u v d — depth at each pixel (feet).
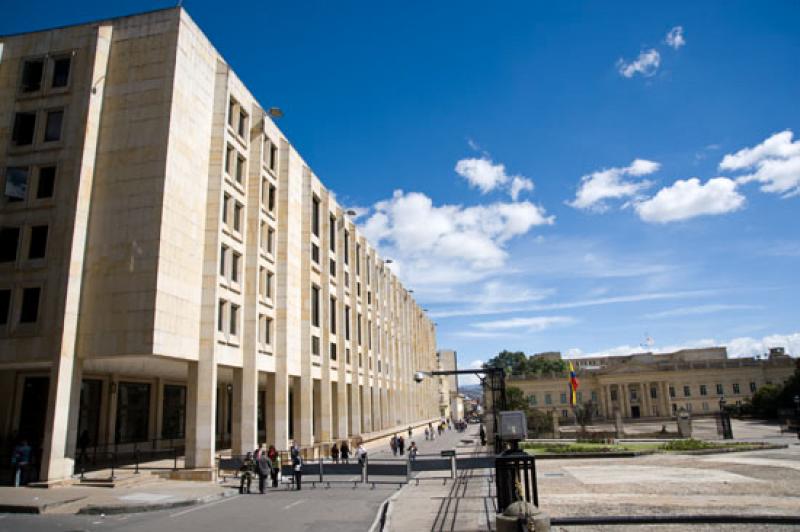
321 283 148.87
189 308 90.22
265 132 119.24
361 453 90.27
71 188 84.28
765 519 45.80
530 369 437.99
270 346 117.50
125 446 108.68
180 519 55.98
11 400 92.17
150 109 89.20
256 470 81.20
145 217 85.05
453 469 83.41
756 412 271.90
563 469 95.30
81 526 52.08
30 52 92.68
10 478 76.43
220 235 98.22
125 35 93.35
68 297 79.05
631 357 406.82
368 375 187.83
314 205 151.53
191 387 90.63
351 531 49.21
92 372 102.47
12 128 89.40
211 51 102.89
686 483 70.69
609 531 44.37
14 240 85.20
